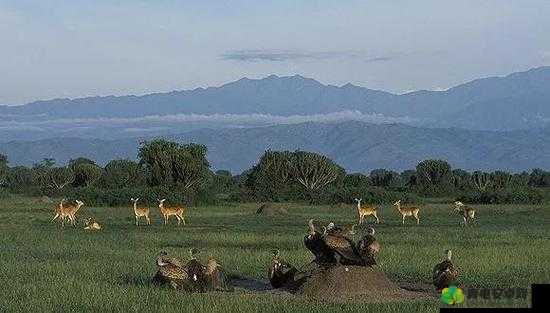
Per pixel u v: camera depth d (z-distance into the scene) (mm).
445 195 123062
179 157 95000
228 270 28297
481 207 84938
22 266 28406
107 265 29109
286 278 24547
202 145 100188
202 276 23734
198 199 89750
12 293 21547
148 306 19516
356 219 64562
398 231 48656
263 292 23359
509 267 27859
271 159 107938
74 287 22594
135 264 29578
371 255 23359
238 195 100000
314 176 105562
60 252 34781
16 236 43781
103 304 19828
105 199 83188
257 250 35688
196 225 56250
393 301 20656
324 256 23969
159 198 85062
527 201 94938
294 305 19609
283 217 66625
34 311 18969
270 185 104375
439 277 23438
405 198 94312
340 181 120188
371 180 150500
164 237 43281
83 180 123875
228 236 43625
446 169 131500
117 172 123625
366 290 22734
